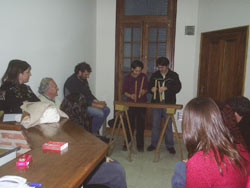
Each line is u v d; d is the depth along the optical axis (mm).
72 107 3066
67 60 3576
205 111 1056
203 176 981
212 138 1028
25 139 1482
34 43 2699
